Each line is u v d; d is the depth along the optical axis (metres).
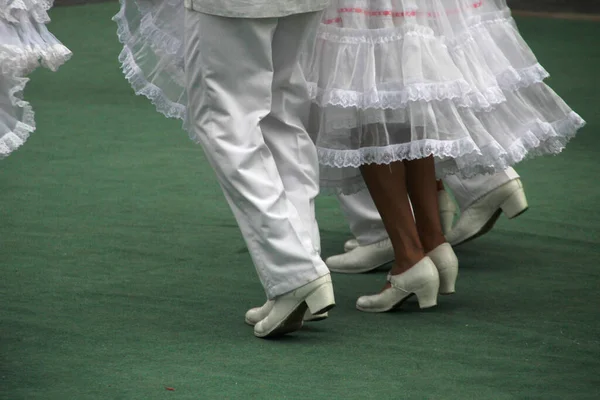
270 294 5.88
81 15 22.28
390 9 6.20
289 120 5.97
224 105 5.72
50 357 5.71
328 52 6.24
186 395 5.18
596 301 6.84
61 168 10.58
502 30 6.91
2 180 10.02
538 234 8.49
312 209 6.01
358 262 7.57
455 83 6.18
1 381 5.33
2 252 7.79
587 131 12.40
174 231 8.51
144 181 10.16
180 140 12.05
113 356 5.75
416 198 6.71
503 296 6.97
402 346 5.97
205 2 5.56
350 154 6.24
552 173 10.47
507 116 6.80
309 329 6.29
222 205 9.38
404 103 6.08
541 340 6.06
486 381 5.41
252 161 5.74
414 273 6.48
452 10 6.49
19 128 5.38
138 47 6.45
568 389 5.30
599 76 16.05
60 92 14.92
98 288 7.02
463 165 6.52
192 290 7.04
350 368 5.60
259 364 5.64
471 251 8.07
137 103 14.21
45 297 6.80
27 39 5.34
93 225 8.60
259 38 5.62
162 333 6.16
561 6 23.80
